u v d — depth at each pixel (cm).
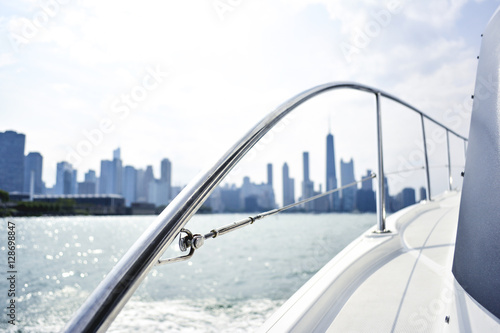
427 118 339
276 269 1267
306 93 104
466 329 72
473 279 81
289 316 86
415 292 115
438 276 130
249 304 736
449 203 338
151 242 42
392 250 170
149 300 782
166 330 527
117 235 3478
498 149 78
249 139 67
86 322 33
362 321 94
